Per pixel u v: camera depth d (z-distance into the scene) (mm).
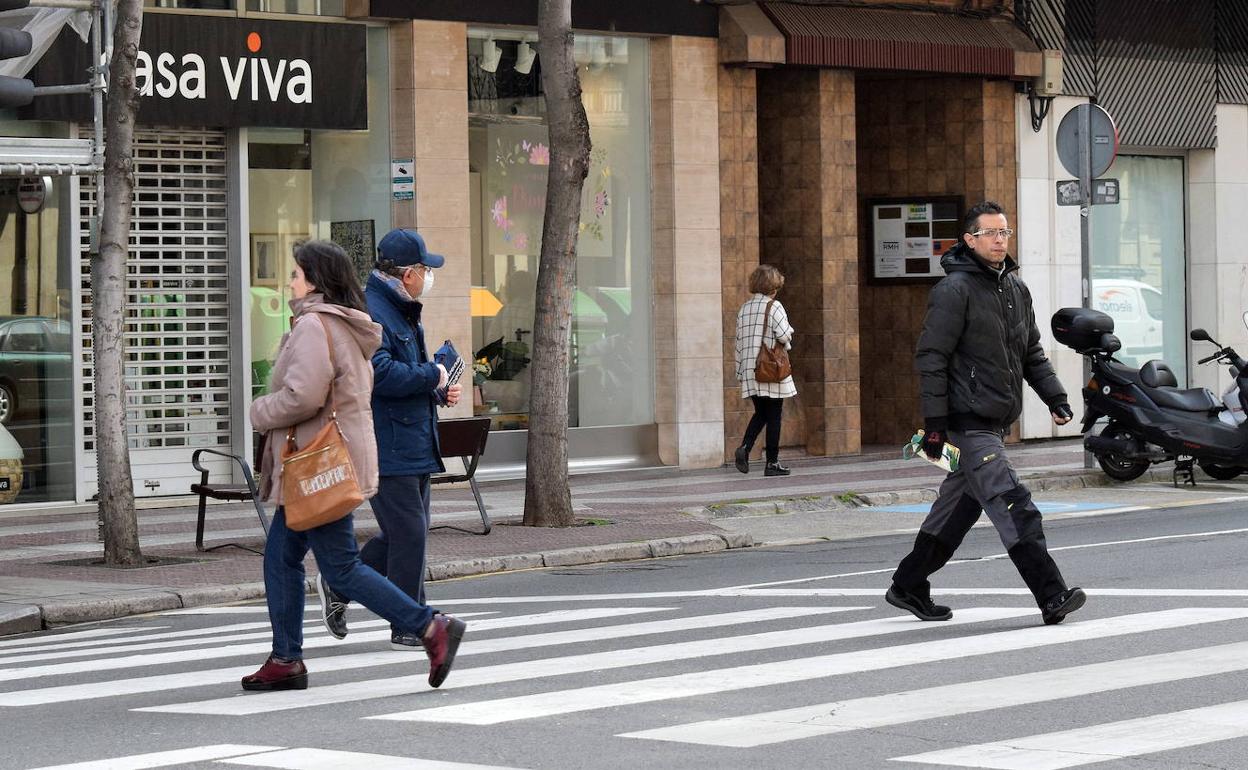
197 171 25609
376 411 12867
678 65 29297
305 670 11375
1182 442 25141
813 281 30578
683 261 29359
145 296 25281
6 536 22000
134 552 19078
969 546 19000
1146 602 13977
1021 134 32719
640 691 10773
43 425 24781
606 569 19000
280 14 25609
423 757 9016
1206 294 36094
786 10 29953
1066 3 33188
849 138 30781
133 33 18781
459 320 27125
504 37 27922
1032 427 32938
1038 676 10914
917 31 30984
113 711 10773
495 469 27766
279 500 11109
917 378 32500
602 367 29172
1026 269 32844
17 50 15977
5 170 18125
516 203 28203
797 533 21750
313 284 11266
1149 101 34562
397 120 26859
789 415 30812
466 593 17203
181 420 25609
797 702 10305
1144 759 8609
